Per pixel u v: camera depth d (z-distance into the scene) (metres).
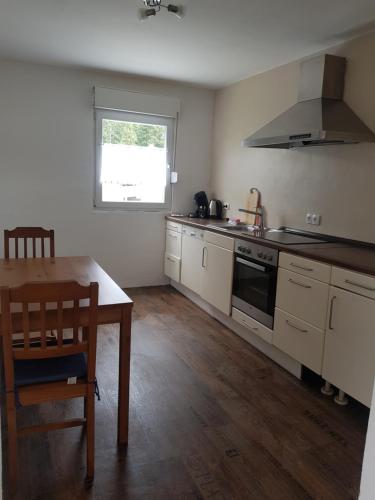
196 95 4.68
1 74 3.84
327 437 2.11
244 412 2.32
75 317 1.66
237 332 3.52
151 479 1.77
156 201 4.72
